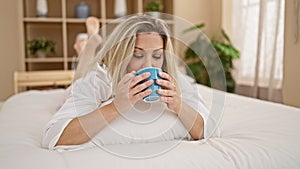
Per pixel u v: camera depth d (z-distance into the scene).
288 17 1.89
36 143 0.86
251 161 0.71
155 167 0.66
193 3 3.57
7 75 3.40
